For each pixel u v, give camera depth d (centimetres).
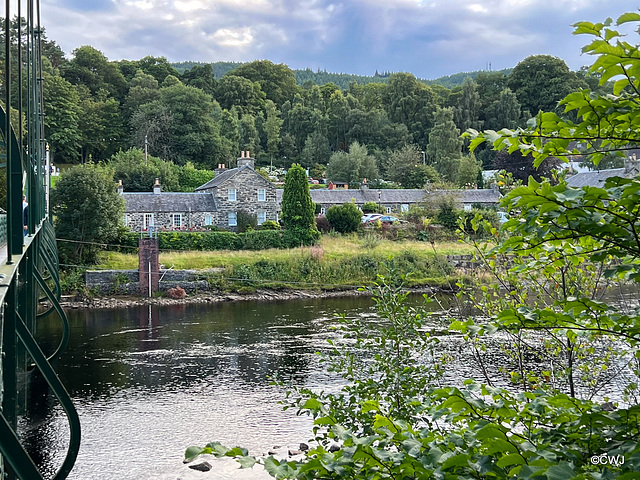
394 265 757
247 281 3188
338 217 4312
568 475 199
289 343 1945
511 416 280
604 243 288
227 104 10394
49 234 2088
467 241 601
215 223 4356
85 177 3189
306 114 10169
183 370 1631
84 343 1984
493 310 617
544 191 235
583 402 297
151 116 7588
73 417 791
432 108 10000
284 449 1066
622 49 217
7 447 361
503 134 259
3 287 417
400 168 7706
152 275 3031
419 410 330
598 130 244
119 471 987
